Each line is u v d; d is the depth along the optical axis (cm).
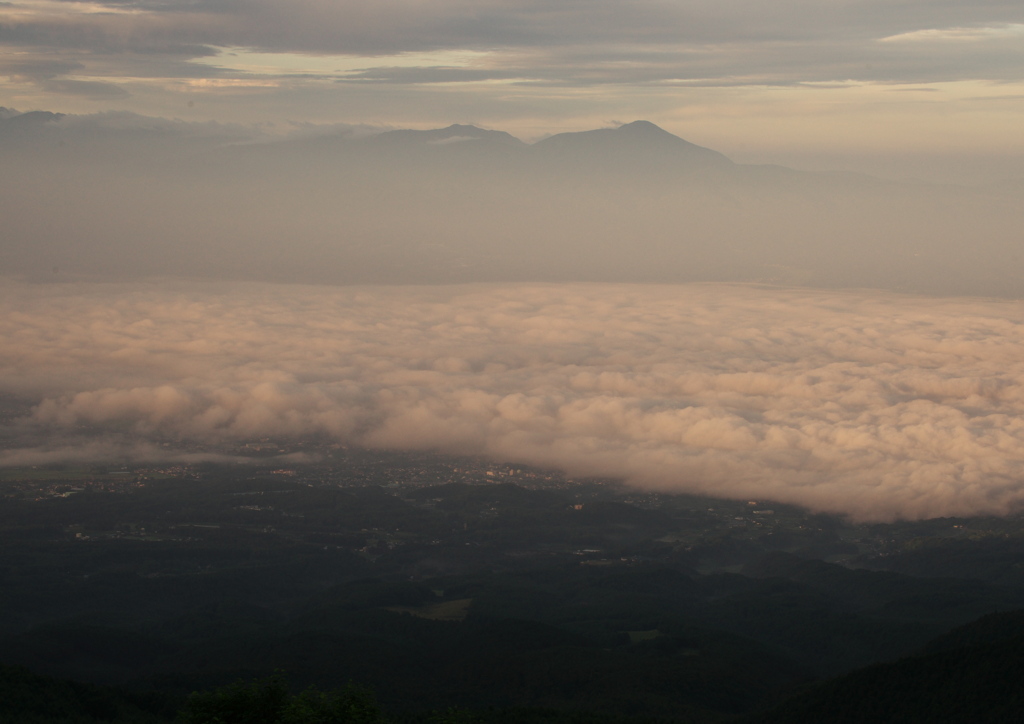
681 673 19150
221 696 11481
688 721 16600
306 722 10994
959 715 14800
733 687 18850
